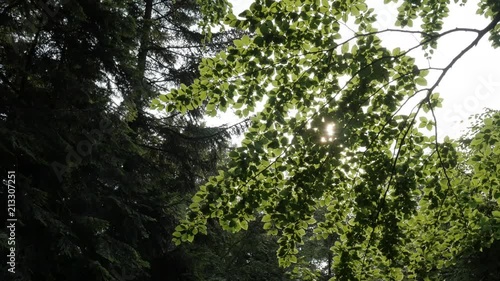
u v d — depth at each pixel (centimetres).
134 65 937
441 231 473
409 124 432
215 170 1245
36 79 788
